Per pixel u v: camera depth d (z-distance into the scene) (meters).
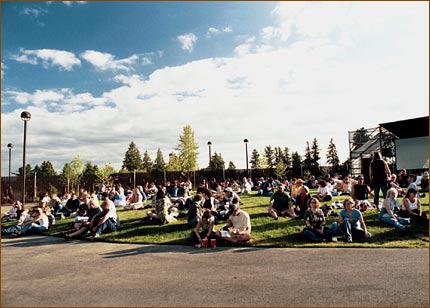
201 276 5.90
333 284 5.25
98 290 5.27
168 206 11.43
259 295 4.88
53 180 30.83
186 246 8.76
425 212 10.01
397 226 8.94
